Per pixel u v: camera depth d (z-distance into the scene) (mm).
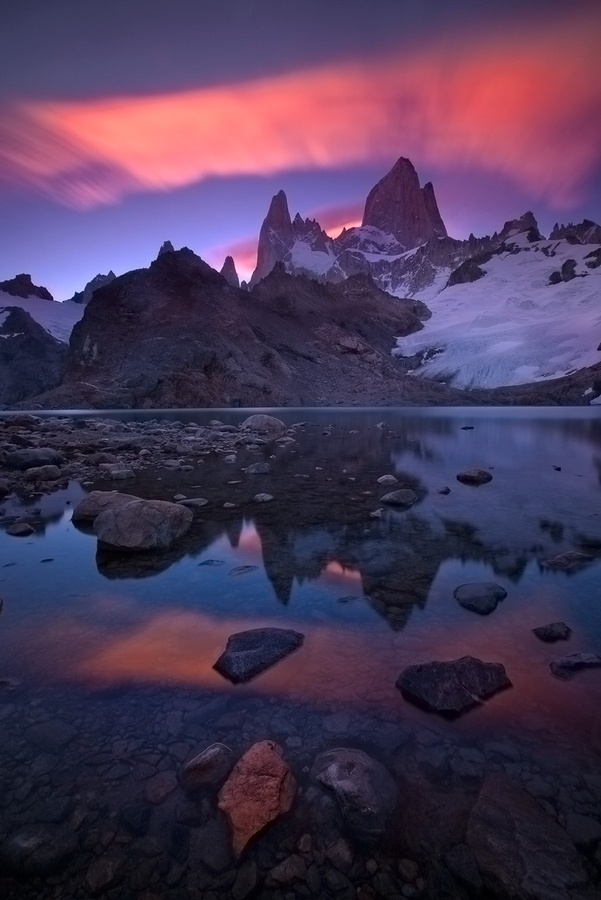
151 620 4910
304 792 2693
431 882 2195
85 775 2822
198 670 3992
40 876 2240
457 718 3311
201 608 5176
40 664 4082
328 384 109750
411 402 104875
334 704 3498
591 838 2365
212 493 11398
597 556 6707
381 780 2699
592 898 2090
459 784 2723
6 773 2836
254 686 3742
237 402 89688
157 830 2463
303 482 12938
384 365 124938
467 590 5355
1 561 6711
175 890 2172
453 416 55375
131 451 19375
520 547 7184
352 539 7664
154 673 3949
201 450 20453
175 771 2857
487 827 2430
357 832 2436
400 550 7070
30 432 23406
